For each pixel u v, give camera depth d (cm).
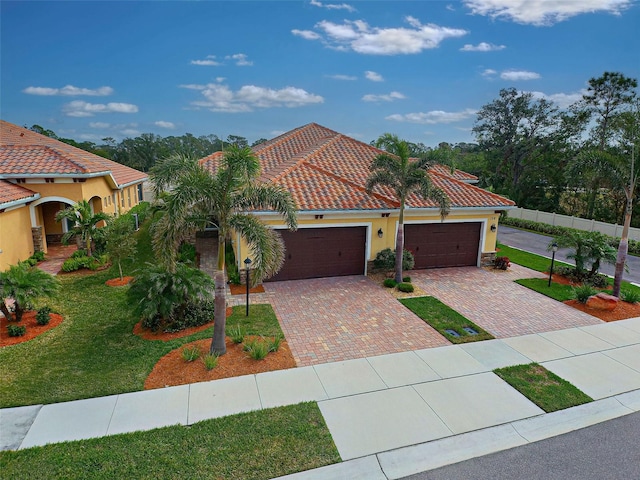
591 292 1470
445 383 939
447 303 1474
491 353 1094
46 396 849
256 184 1051
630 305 1468
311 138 3108
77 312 1295
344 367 997
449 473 679
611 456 730
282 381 924
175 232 935
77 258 1794
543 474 682
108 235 1645
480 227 1959
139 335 1134
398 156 1636
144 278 1156
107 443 714
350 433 759
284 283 1656
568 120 4147
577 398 897
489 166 5156
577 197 3853
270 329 1201
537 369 1016
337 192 1769
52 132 6369
